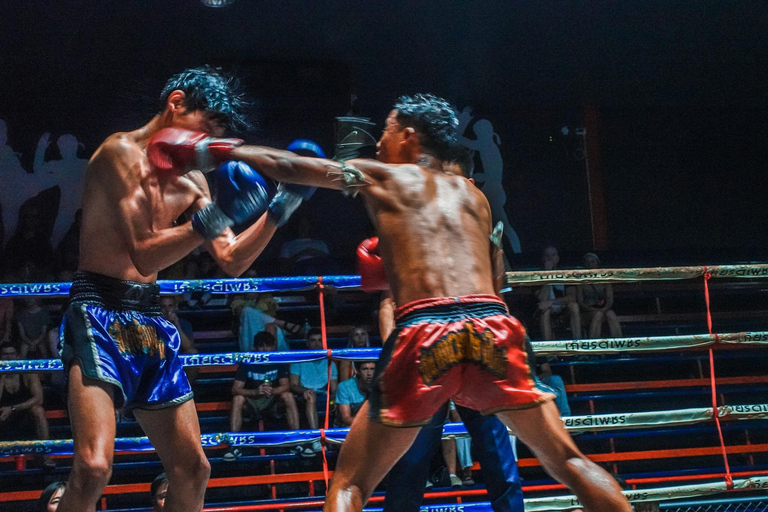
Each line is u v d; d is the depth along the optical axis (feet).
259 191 7.68
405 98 8.63
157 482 11.67
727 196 38.47
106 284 8.26
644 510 14.90
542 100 37.35
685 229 37.86
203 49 31.86
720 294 34.35
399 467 8.62
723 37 33.78
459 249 7.42
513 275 12.29
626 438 25.08
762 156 39.04
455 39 32.86
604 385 24.81
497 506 9.28
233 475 22.21
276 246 33.76
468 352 6.88
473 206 7.91
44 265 30.42
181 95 8.67
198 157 7.50
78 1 28.22
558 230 36.81
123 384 8.11
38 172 31.86
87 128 32.63
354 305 30.25
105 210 8.22
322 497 19.24
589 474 6.65
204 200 9.17
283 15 30.07
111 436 7.67
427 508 12.10
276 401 21.04
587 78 36.32
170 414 8.61
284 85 32.60
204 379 24.86
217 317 28.55
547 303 26.73
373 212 7.64
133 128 32.73
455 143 8.45
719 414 12.76
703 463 24.73
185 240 7.73
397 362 6.88
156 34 30.63
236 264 8.23
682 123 38.75
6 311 22.67
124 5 28.71
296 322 28.89
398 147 8.32
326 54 33.01
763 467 22.86
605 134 38.09
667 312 33.40
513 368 6.93
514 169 36.96
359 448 6.86
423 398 6.74
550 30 32.63
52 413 22.20
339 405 19.58
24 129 32.09
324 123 33.83
